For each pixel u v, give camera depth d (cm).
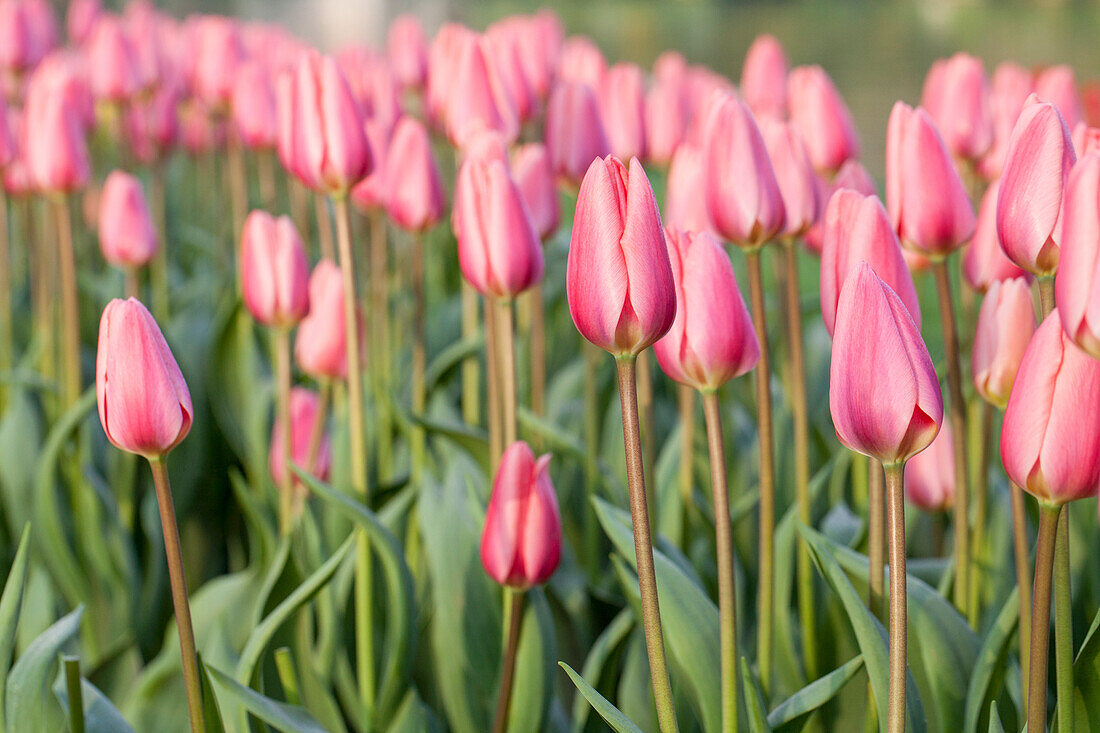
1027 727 125
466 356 176
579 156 163
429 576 162
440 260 259
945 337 140
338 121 146
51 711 139
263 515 159
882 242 130
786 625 146
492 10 1820
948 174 136
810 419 172
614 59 1155
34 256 234
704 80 268
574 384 203
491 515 138
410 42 247
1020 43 1326
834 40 1444
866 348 121
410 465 172
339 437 166
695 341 127
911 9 2217
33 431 176
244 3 1318
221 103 251
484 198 141
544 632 146
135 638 163
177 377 128
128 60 245
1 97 183
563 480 173
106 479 186
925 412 121
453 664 151
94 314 233
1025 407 121
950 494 147
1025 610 133
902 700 123
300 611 147
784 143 143
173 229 328
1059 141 124
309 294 154
